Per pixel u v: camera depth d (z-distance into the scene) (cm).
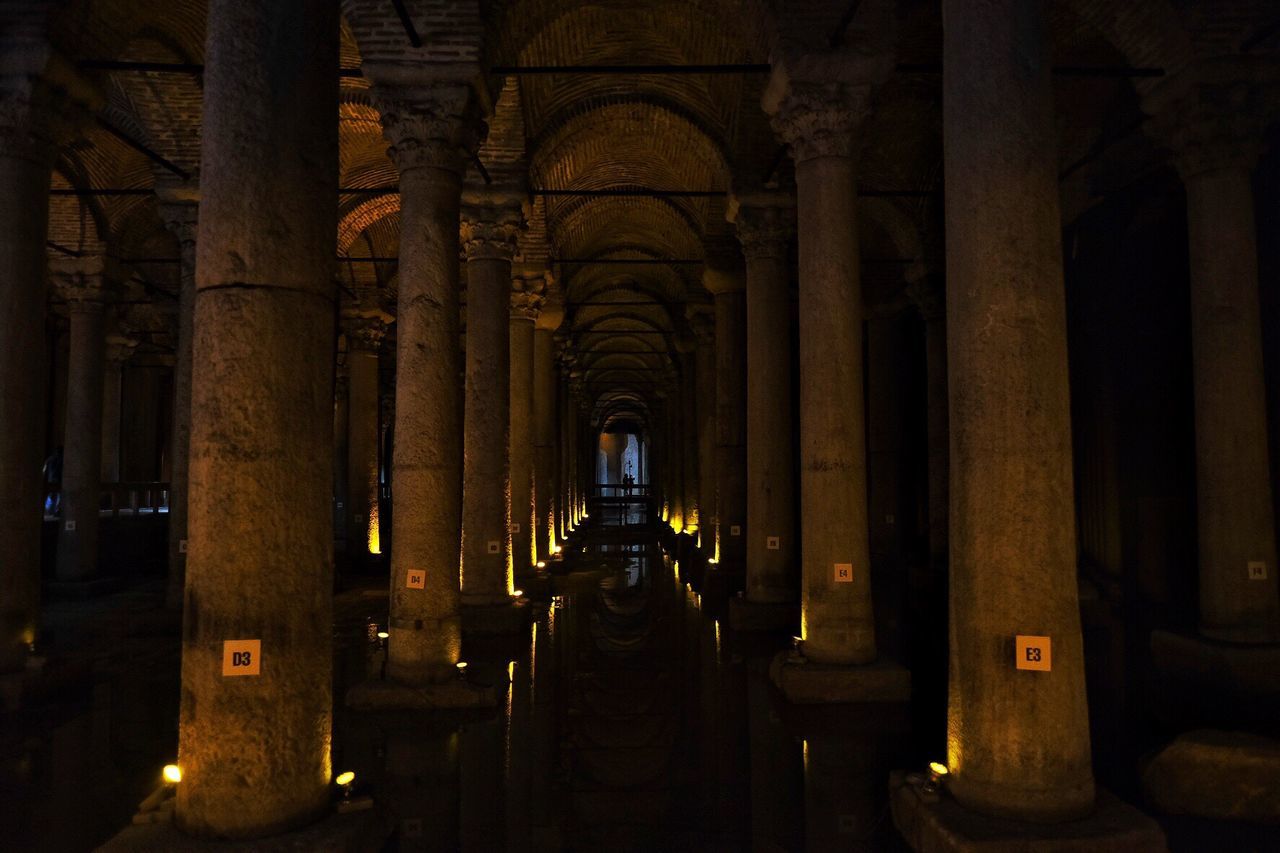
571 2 1009
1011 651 404
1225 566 767
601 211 1822
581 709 748
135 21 836
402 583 764
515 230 1116
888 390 1842
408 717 722
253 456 368
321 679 387
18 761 596
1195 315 802
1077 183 1188
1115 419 1189
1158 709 704
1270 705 705
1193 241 806
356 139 1370
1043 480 407
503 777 570
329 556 396
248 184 373
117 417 2056
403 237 778
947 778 434
